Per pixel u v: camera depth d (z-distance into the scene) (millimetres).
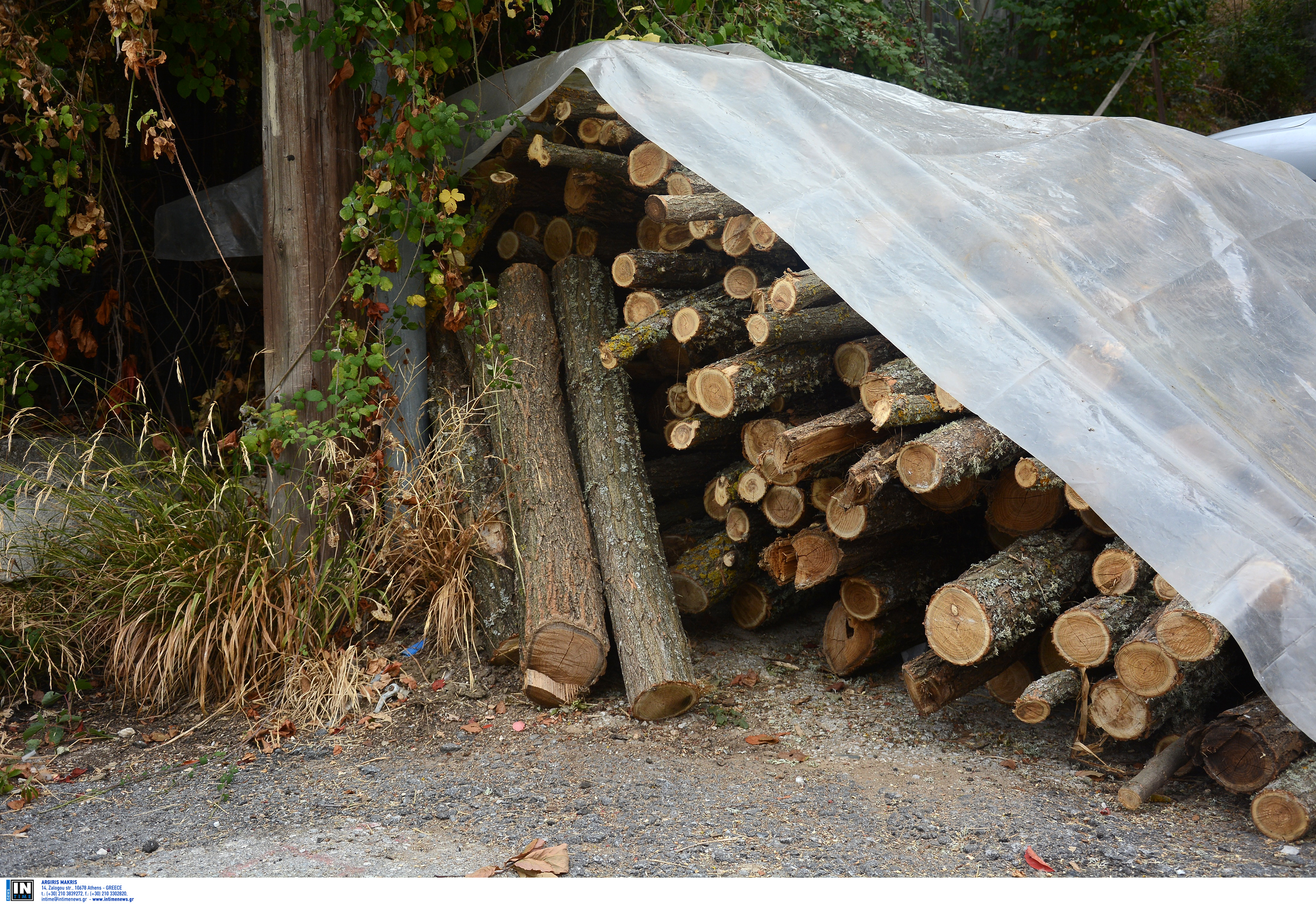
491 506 4109
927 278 3260
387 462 4219
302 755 3262
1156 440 2926
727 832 2680
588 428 4207
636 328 4137
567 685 3594
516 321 4473
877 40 7230
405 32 3855
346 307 4059
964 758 3299
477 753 3248
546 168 4770
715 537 4340
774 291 3736
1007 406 2971
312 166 3938
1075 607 3293
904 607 4004
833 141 3598
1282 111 12578
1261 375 3588
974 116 4633
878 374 3582
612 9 4938
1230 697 3496
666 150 3662
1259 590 2633
